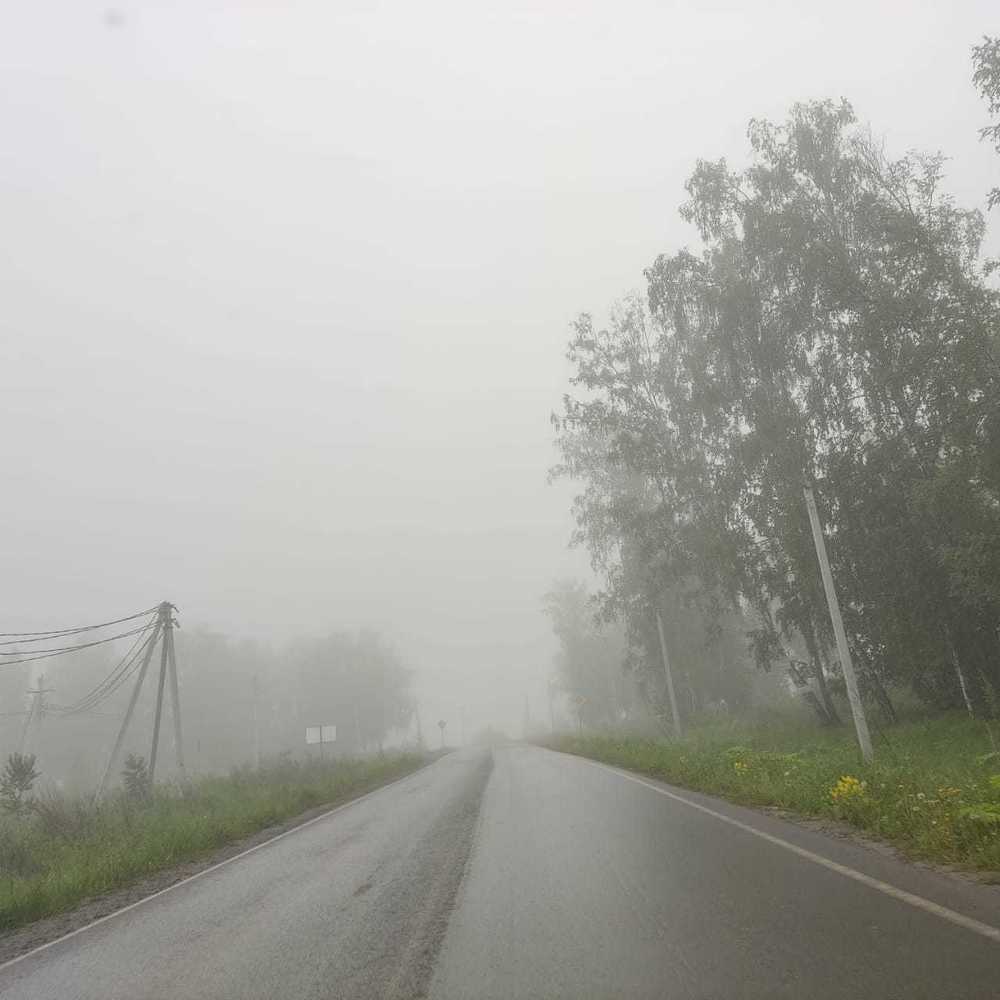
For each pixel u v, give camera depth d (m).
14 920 8.53
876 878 6.45
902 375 18.89
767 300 22.72
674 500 29.33
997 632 19.28
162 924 7.29
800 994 4.18
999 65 15.30
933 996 4.04
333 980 5.06
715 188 23.62
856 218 20.92
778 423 21.09
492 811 12.95
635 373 31.41
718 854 7.90
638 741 27.08
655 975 4.63
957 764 13.22
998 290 18.22
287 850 11.31
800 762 14.85
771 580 24.48
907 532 19.89
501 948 5.39
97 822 15.72
